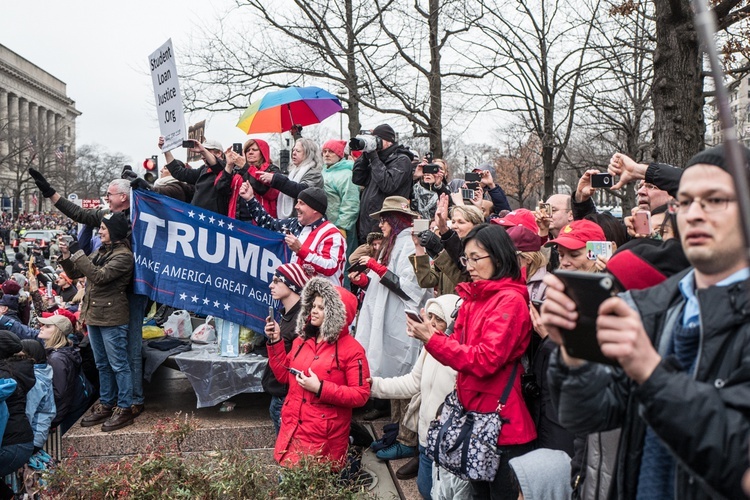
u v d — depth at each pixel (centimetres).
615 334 143
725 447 137
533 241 412
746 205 98
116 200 630
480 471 336
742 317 155
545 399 341
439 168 670
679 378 143
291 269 539
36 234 3152
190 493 379
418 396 486
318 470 391
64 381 608
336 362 459
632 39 1325
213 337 678
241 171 657
